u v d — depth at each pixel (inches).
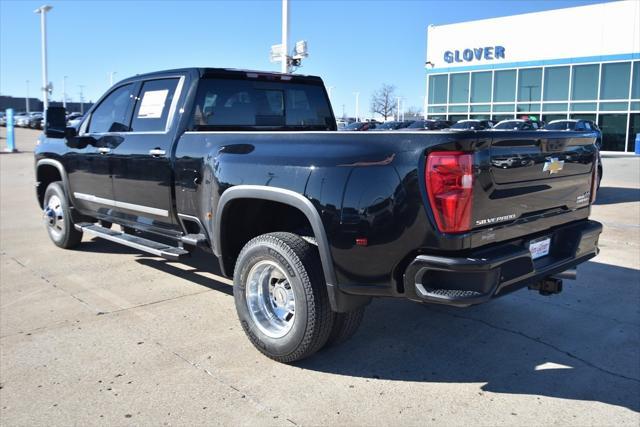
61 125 243.0
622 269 248.5
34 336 172.1
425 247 127.4
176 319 187.2
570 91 1268.5
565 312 195.9
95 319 186.5
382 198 130.6
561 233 160.9
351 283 138.1
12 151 1104.8
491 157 130.3
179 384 142.8
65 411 129.8
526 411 131.3
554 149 150.3
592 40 1222.9
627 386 143.6
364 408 132.2
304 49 593.6
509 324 185.2
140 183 209.8
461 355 161.5
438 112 1480.1
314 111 240.5
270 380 145.5
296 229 160.4
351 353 162.4
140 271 243.9
